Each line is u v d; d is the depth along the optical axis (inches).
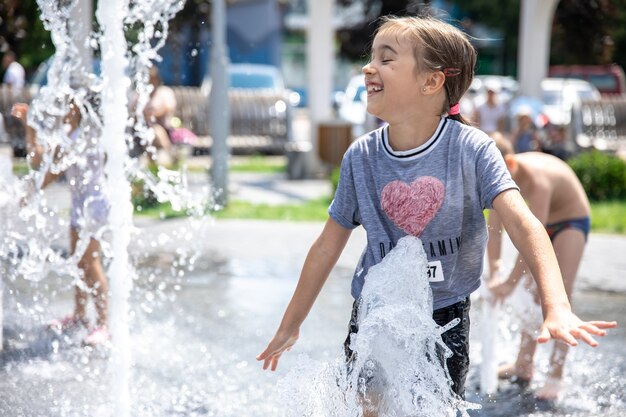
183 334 225.0
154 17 184.7
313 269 128.1
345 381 122.3
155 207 391.9
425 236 118.5
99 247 212.7
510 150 200.8
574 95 900.6
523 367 196.9
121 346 169.0
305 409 125.1
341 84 1566.2
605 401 180.2
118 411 165.6
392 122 119.6
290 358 205.6
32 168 205.8
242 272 303.0
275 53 1486.2
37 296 234.7
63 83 199.8
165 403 173.5
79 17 199.0
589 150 658.2
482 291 200.5
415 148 119.0
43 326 212.7
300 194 537.3
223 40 455.8
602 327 98.1
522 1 663.8
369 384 120.1
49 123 205.2
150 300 259.9
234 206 461.1
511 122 637.3
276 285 286.0
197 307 253.8
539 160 197.3
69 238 213.9
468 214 118.6
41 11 195.9
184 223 371.9
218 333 226.4
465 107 797.2
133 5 200.8
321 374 125.3
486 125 635.5
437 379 119.0
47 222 210.2
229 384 185.6
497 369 196.4
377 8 885.2
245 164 712.4
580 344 221.3
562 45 806.5
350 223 127.2
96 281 213.0
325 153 618.5
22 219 203.5
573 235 197.2
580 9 749.3
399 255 117.7
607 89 1129.4
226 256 327.9
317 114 632.4
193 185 459.8
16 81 605.0
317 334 227.9
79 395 174.4
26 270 208.5
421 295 118.3
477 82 1034.1
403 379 118.6
